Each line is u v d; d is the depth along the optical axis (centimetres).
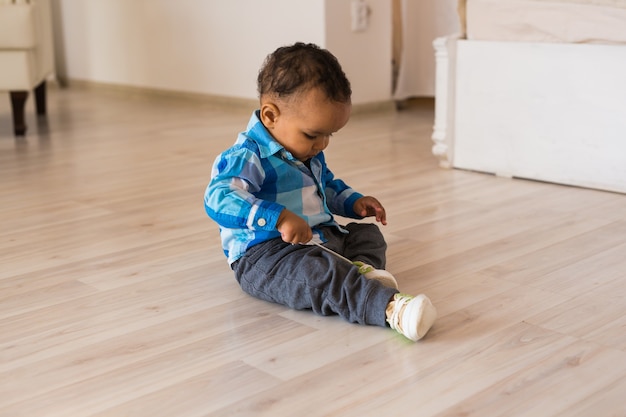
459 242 153
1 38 279
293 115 115
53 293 130
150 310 121
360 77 330
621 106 184
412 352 104
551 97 196
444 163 223
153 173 224
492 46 205
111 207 187
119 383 97
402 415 88
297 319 116
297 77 113
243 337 110
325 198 130
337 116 114
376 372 98
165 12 384
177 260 146
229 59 358
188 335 111
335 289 113
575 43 189
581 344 105
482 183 204
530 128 202
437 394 92
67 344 109
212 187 116
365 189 200
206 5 362
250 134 121
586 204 180
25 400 94
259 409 90
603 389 92
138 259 147
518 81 202
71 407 92
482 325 112
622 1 179
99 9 422
